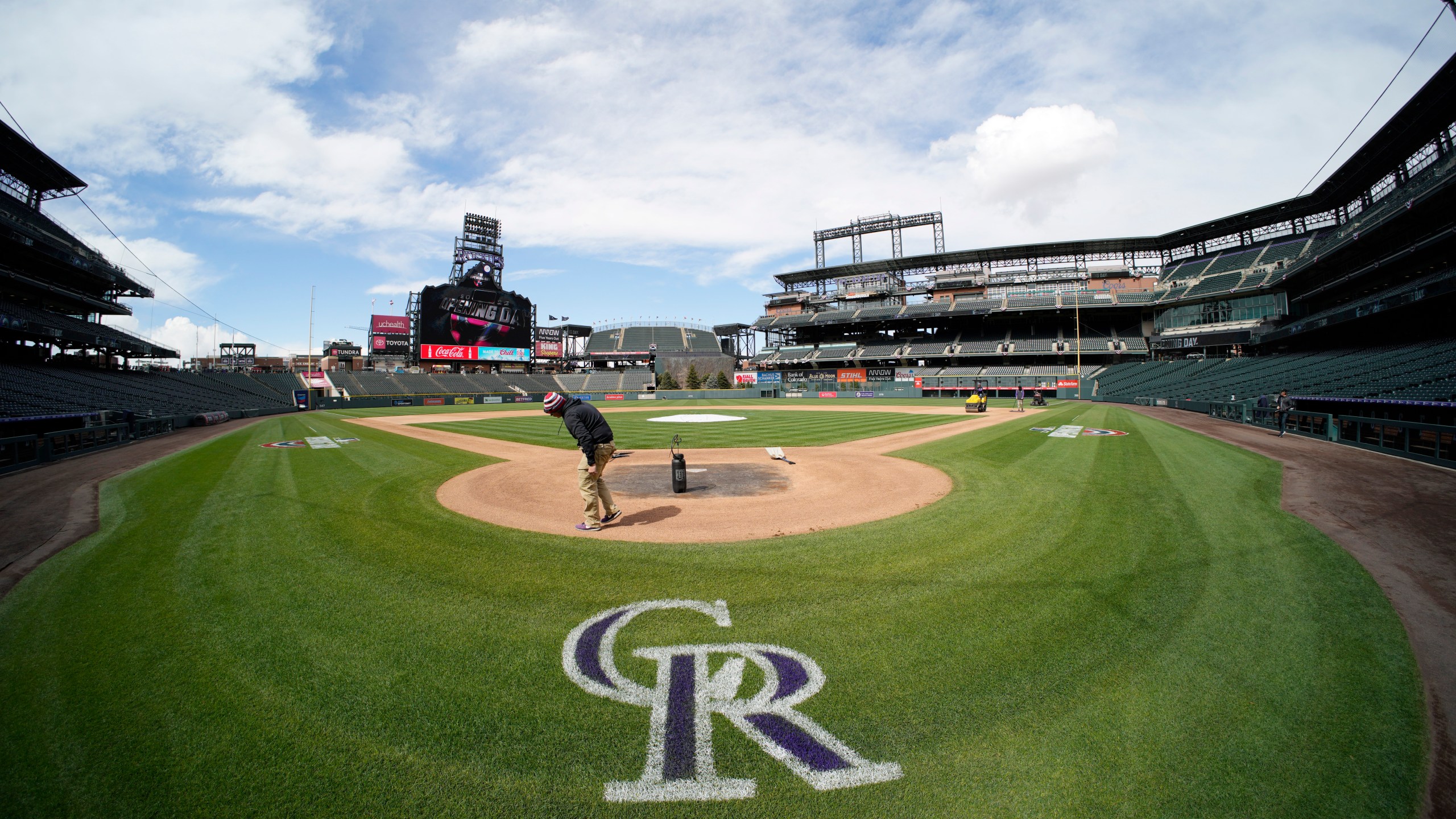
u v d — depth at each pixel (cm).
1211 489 954
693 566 597
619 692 362
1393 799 268
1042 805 268
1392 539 662
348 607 491
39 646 420
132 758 299
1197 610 468
